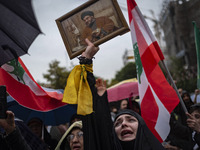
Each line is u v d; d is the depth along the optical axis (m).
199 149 2.83
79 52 2.30
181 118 3.65
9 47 1.90
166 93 2.82
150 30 3.07
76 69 2.17
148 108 2.83
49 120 3.93
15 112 3.89
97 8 2.33
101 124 2.12
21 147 1.82
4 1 1.63
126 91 5.23
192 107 2.97
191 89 10.36
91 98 2.09
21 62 2.60
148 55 2.98
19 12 1.65
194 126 2.73
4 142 2.18
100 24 2.31
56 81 12.47
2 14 1.71
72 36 2.33
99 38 2.29
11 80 2.51
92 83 2.19
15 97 2.52
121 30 2.26
